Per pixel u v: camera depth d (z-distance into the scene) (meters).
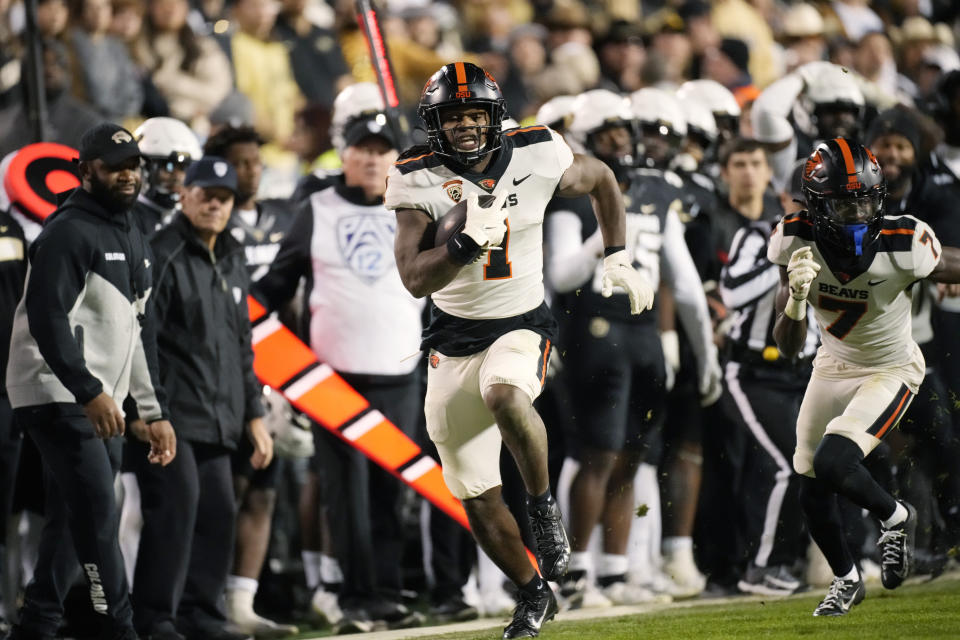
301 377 18.92
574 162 14.52
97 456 14.82
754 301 19.86
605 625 16.19
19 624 15.45
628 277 14.68
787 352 15.34
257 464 17.78
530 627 14.69
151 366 15.61
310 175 20.31
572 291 19.48
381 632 17.61
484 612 19.55
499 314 14.27
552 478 20.30
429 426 14.70
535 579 14.85
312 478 20.27
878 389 15.38
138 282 15.34
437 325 14.51
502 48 34.09
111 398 14.50
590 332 19.39
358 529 18.73
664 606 18.56
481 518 14.65
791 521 19.58
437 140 13.95
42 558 15.48
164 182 18.55
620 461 19.92
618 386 19.48
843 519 19.97
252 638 18.41
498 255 14.11
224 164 17.22
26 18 20.27
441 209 13.90
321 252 19.33
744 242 20.11
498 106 13.87
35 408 14.79
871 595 17.91
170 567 16.38
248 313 17.84
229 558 17.38
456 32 34.56
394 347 19.27
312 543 20.39
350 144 19.48
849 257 14.87
